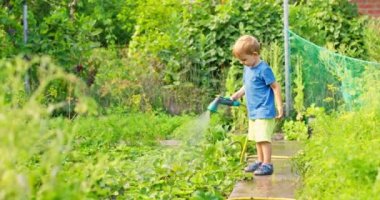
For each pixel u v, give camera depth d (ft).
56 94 36.17
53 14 38.93
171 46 42.75
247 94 25.21
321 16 44.04
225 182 23.91
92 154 30.68
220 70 42.70
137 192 22.85
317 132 24.02
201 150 27.66
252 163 25.46
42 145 10.84
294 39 40.42
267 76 24.64
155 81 42.19
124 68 42.22
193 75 42.52
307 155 21.30
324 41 43.73
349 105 34.40
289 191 22.16
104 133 32.53
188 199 22.48
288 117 38.47
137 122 34.27
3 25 38.24
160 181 23.88
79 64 40.04
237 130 37.45
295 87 40.47
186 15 43.45
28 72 37.19
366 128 20.85
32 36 38.63
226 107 39.27
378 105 23.39
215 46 42.70
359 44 43.93
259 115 24.73
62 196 10.36
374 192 14.12
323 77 39.32
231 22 42.91
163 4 43.83
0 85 11.56
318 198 16.47
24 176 9.69
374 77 33.37
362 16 45.11
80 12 54.24
